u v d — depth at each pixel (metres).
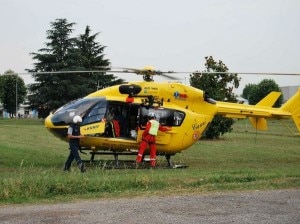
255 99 104.56
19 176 11.62
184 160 19.25
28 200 9.41
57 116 15.73
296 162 19.00
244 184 11.62
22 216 7.92
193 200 9.54
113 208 8.66
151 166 16.23
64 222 7.53
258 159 19.95
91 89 65.19
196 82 33.44
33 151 20.52
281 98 88.25
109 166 15.91
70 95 62.75
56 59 63.75
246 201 9.48
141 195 10.10
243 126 57.44
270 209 8.72
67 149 22.39
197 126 17.33
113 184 10.82
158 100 16.62
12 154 18.88
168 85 16.86
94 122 15.64
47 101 62.81
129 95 16.25
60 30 64.06
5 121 67.69
